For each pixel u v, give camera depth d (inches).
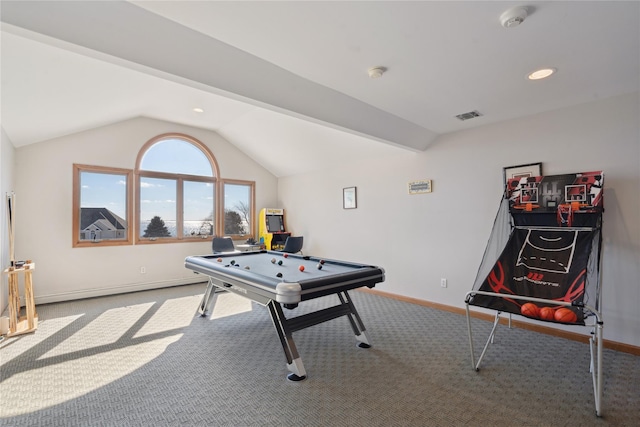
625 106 109.3
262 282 97.3
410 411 76.9
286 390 86.6
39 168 170.4
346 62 88.3
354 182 205.0
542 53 82.5
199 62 82.3
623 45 78.0
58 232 175.2
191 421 73.6
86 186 186.5
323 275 111.5
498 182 140.4
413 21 69.1
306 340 121.3
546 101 116.6
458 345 115.6
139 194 202.8
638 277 107.0
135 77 126.9
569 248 105.2
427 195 166.4
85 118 161.3
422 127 148.6
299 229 249.8
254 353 110.4
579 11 64.7
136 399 82.4
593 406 78.6
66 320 143.8
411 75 95.9
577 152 119.5
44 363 102.3
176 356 107.8
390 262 184.1
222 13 66.7
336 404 80.0
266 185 266.1
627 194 109.0
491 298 95.6
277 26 71.5
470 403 80.0
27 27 59.6
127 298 182.4
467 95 111.3
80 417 75.2
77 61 101.2
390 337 123.7
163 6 64.1
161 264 209.6
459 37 75.2
